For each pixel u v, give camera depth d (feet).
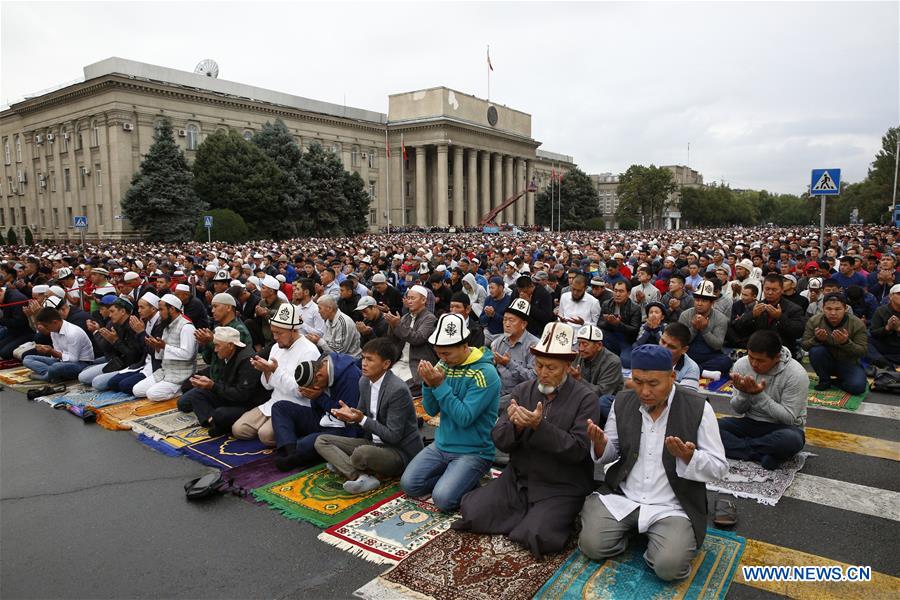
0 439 23.45
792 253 69.46
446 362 17.60
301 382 19.86
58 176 189.98
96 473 20.06
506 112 297.12
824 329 28.09
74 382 31.78
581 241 124.26
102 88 167.32
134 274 40.47
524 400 15.94
